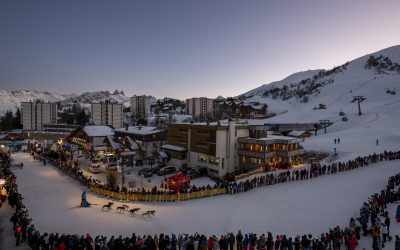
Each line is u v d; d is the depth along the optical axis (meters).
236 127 58.94
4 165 60.09
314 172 48.78
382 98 187.62
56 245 21.53
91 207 36.12
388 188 34.06
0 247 24.47
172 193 38.69
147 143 70.56
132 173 58.81
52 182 50.12
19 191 44.03
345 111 149.88
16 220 27.14
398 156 59.06
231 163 58.06
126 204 37.34
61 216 32.62
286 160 55.91
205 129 58.53
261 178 44.75
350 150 71.62
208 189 40.41
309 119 146.88
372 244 23.11
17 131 154.25
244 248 22.98
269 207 35.00
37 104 175.88
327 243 23.11
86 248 22.58
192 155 61.81
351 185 42.50
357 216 30.98
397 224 26.84
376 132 93.62
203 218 31.70
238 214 32.66
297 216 31.88
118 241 21.83
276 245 22.97
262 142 54.62
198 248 22.77
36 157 74.88
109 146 78.56
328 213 32.47
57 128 149.62
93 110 179.62
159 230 28.52
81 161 72.81
